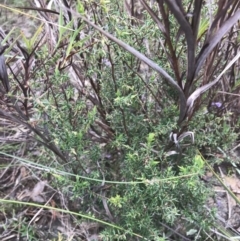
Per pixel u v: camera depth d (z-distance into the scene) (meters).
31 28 2.21
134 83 1.43
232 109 1.71
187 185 1.32
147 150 1.35
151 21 1.34
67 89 1.42
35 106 1.38
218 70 1.54
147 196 1.38
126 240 1.48
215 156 1.64
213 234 1.54
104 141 1.57
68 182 1.42
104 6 1.29
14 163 1.79
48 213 1.66
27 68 1.37
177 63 1.27
